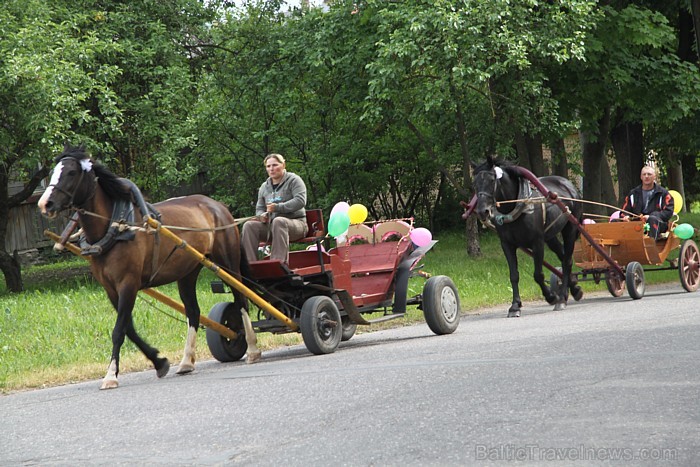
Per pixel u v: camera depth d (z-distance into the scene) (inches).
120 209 346.0
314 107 911.7
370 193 1042.7
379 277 434.0
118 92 848.3
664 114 887.1
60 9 799.7
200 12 926.4
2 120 714.8
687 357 270.8
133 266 346.0
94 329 494.0
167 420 242.8
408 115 831.1
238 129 924.0
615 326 375.2
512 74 761.0
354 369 305.0
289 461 187.8
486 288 661.9
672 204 597.0
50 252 1186.0
